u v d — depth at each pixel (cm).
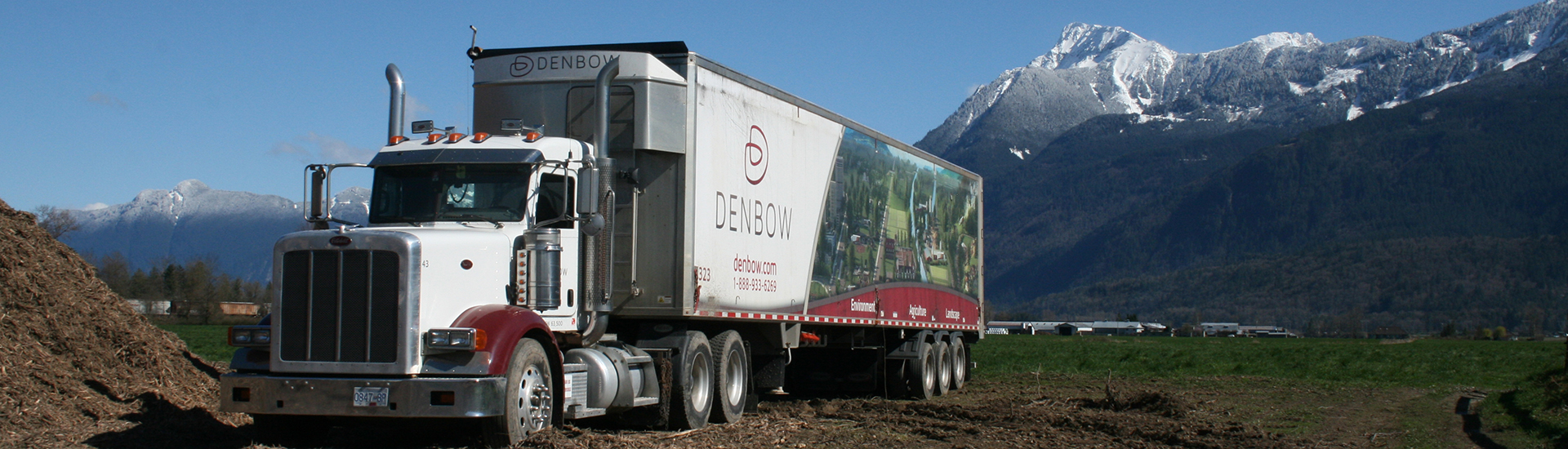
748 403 1373
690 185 1146
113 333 1230
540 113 1152
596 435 1013
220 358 3147
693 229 1144
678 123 1145
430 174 1021
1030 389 2078
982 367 3188
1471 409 1766
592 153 1111
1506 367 3578
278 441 994
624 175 1138
